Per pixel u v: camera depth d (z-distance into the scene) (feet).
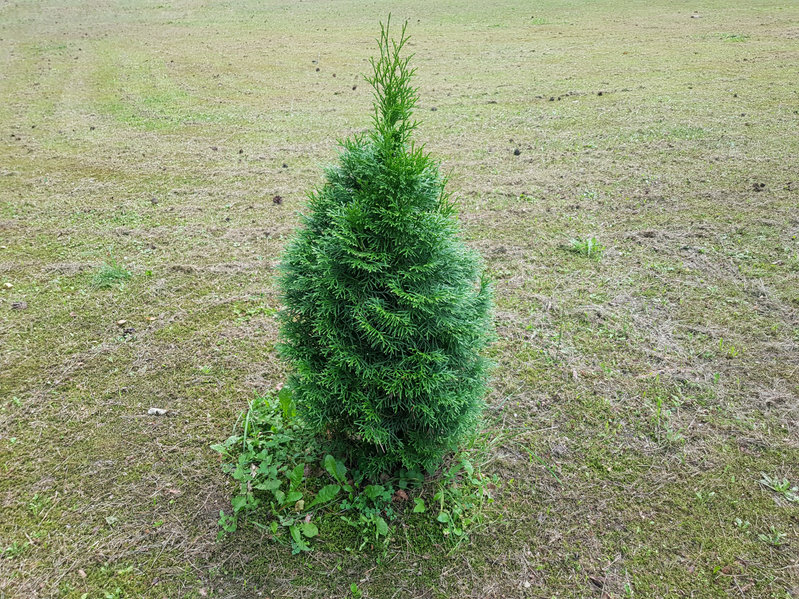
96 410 12.05
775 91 32.37
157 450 11.07
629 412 11.98
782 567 8.90
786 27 49.03
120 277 16.90
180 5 74.59
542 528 9.64
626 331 14.37
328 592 8.68
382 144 8.81
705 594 8.57
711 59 40.60
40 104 35.29
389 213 8.53
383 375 8.83
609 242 18.42
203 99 36.01
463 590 8.74
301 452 10.77
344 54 47.47
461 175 23.97
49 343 14.14
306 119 31.71
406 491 10.24
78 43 53.67
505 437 11.44
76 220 20.54
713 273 16.48
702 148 25.25
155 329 14.70
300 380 9.70
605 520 9.75
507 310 15.34
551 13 62.18
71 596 8.54
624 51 44.73
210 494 10.19
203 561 9.07
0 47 51.88
